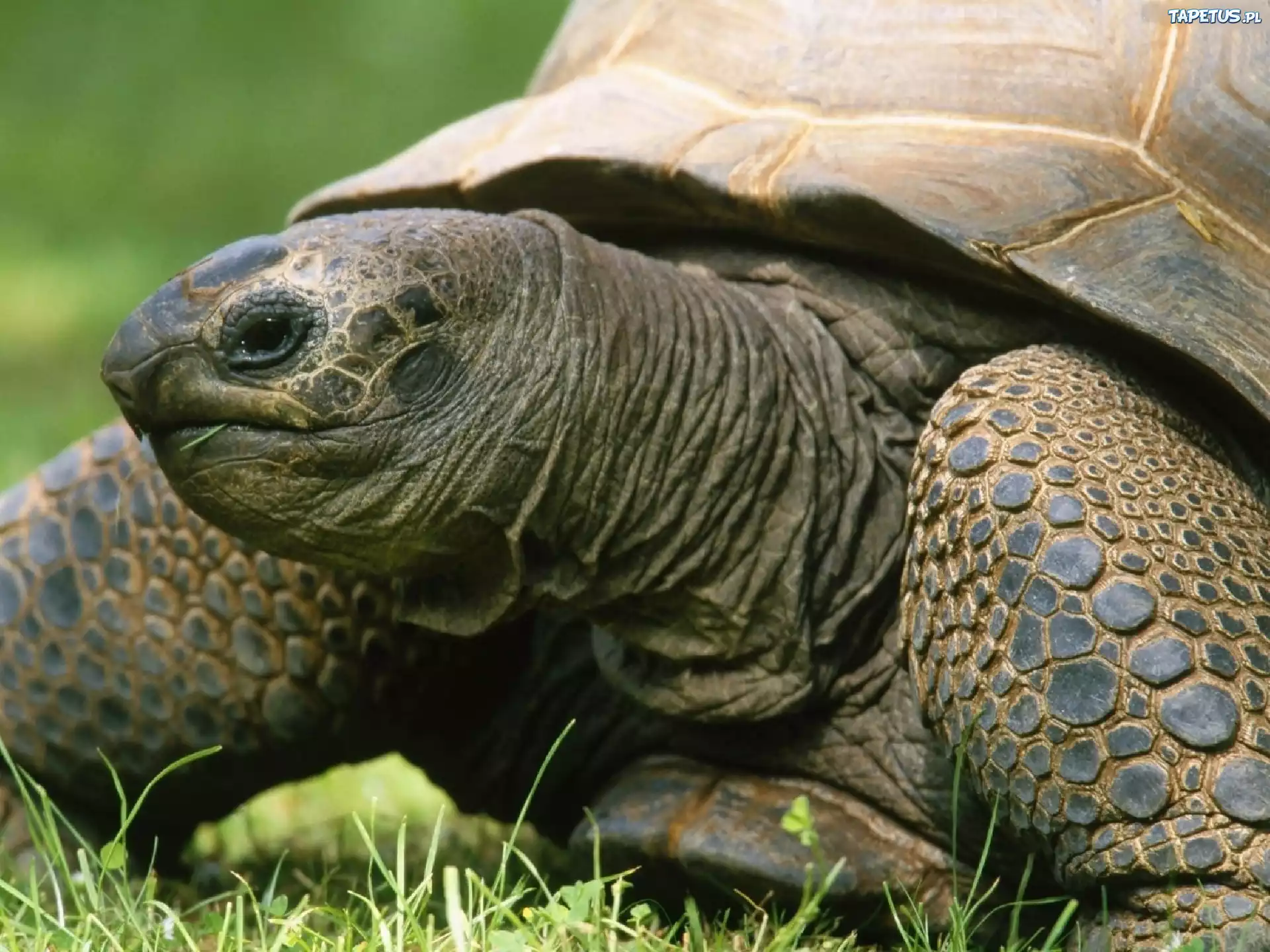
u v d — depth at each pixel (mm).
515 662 6066
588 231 6027
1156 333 4953
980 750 4832
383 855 6512
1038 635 4703
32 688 6070
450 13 29750
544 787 6113
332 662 5918
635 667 5594
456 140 6195
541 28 29547
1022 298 5332
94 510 6059
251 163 25109
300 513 5004
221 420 4926
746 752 5621
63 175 24781
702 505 5324
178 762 5047
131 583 5996
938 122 5535
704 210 5621
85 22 29750
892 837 5457
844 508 5500
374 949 4664
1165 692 4594
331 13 29953
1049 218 5191
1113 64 5594
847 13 5891
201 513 5078
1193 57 5555
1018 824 4816
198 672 5957
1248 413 5070
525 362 5109
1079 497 4777
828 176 5332
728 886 5355
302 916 4906
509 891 5699
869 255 5473
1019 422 4922
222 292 4902
